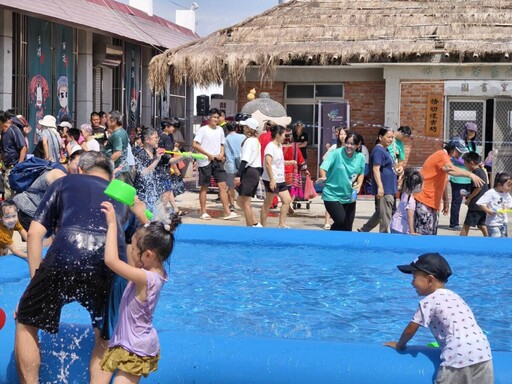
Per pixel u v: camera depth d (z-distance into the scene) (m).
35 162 9.16
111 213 5.23
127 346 5.11
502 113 19.58
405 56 19.38
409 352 5.59
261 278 9.45
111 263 5.09
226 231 11.55
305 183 16.20
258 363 5.59
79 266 5.50
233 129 15.58
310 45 19.83
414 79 19.72
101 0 23.80
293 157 15.94
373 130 20.41
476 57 19.17
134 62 26.55
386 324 7.57
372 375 5.46
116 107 25.55
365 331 7.32
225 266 10.10
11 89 18.59
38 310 5.55
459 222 15.35
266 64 19.53
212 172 15.00
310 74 20.56
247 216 13.27
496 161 19.30
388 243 11.08
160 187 13.83
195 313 7.88
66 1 20.88
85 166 6.01
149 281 5.12
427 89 19.70
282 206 13.25
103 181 5.83
